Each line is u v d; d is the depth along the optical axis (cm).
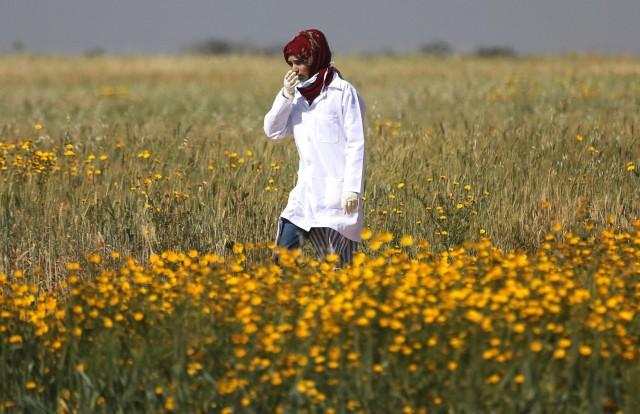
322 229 1698
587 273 1439
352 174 1653
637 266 1534
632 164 2306
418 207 2073
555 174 2305
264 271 1460
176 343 1252
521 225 2039
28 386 1243
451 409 1167
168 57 12188
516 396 1149
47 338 1340
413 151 2484
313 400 1186
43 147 2866
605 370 1173
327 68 1683
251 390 1210
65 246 2006
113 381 1255
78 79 8612
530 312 1237
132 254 1991
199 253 1975
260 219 2045
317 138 1680
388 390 1196
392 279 1342
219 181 2266
